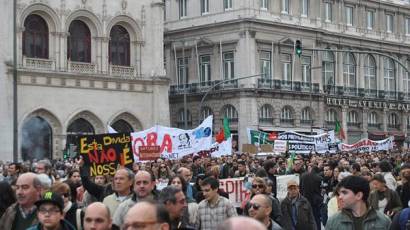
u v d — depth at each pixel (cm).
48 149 7019
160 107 7812
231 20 8844
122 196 1667
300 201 2094
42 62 6969
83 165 2234
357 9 10344
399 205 1878
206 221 1736
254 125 8688
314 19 9669
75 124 7262
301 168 3519
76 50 7319
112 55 7612
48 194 1243
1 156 6588
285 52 9156
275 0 9181
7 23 6725
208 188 1734
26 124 6875
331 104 9662
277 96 8969
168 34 9475
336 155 5000
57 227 1232
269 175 2755
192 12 9300
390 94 10638
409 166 2022
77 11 7262
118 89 7531
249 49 8769
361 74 10250
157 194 1655
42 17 7038
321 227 3042
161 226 814
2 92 6650
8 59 6706
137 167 2994
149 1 7862
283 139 5412
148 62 7838
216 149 5106
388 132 10506
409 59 11019
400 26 10988
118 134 2253
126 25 7725
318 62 9562
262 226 598
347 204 1208
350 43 10081
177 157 4241
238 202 2569
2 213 1603
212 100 8994
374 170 2972
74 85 7181
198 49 9200
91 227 1112
